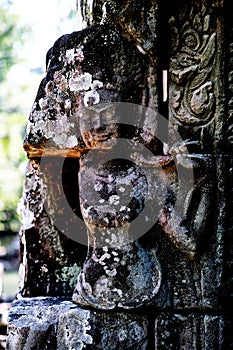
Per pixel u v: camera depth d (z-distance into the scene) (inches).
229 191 83.4
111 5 84.0
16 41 445.1
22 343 83.4
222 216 82.7
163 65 85.6
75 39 84.9
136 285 81.7
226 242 83.1
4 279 267.1
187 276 83.0
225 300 82.8
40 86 86.7
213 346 81.7
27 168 95.9
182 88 84.4
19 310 85.7
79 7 97.0
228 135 83.8
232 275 83.5
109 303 81.6
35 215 95.0
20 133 442.0
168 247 83.7
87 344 81.7
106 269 82.3
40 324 83.8
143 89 84.2
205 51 83.5
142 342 81.7
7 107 461.1
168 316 82.4
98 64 83.5
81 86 83.7
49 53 88.7
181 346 82.2
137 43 83.7
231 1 83.6
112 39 84.1
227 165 83.2
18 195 435.5
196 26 83.9
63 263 95.3
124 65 83.8
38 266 95.4
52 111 85.7
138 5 83.4
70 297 92.3
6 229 454.3
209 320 81.7
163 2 84.5
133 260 82.3
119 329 81.8
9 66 442.9
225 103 83.4
